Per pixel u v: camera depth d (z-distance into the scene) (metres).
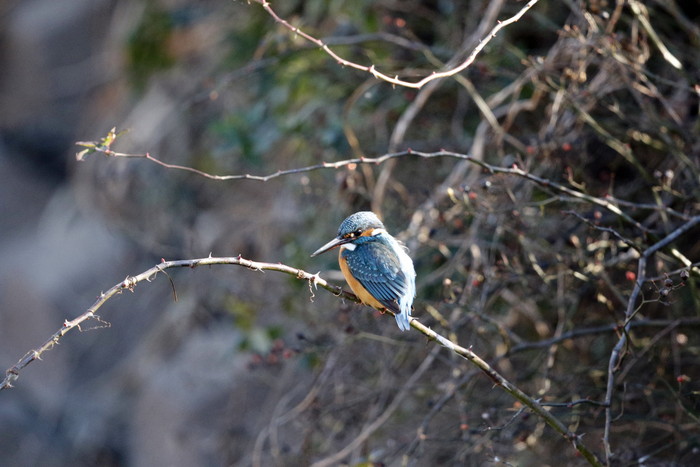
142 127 16.44
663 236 10.20
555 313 11.52
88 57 19.89
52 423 17.64
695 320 9.31
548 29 12.55
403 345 10.98
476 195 9.41
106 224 16.95
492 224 10.69
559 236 10.64
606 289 11.09
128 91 17.56
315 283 6.81
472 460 10.05
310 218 13.05
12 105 20.34
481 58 11.98
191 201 15.81
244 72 12.53
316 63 13.30
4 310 18.78
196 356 15.92
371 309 10.97
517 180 10.20
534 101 11.03
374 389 11.51
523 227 10.07
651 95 9.84
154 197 16.11
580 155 10.45
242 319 13.27
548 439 10.73
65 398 17.80
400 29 12.66
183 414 15.60
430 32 14.09
